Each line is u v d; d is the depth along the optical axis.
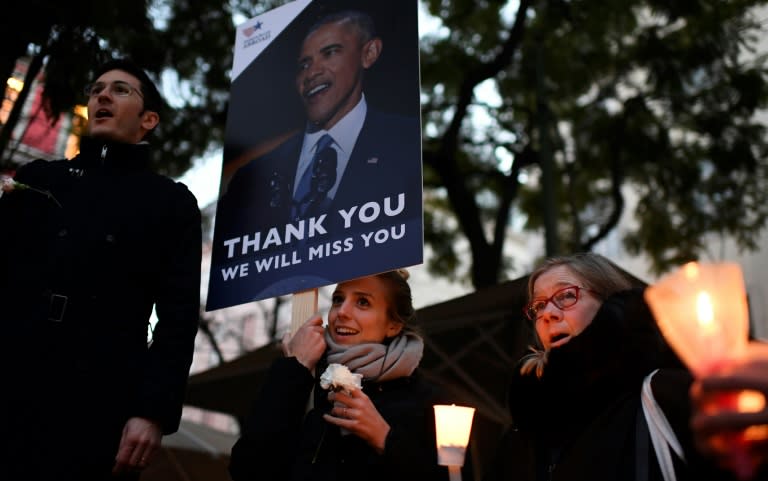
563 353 2.36
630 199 18.50
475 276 11.08
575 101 13.48
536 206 14.53
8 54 5.25
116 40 7.52
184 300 3.03
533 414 2.46
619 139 12.20
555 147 12.48
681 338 0.73
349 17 3.71
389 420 2.80
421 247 3.02
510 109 13.02
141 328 3.00
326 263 3.22
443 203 14.74
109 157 3.27
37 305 2.85
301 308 3.21
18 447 2.62
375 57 3.54
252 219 3.55
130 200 3.16
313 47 3.78
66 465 2.63
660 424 2.00
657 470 2.00
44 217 3.09
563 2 11.59
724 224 12.70
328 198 3.35
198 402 9.48
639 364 2.25
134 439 2.69
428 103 13.31
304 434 2.91
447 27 12.95
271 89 3.84
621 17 12.00
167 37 9.92
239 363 8.23
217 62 10.73
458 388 7.93
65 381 2.74
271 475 2.72
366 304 3.15
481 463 7.59
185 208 3.26
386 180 3.22
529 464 2.64
